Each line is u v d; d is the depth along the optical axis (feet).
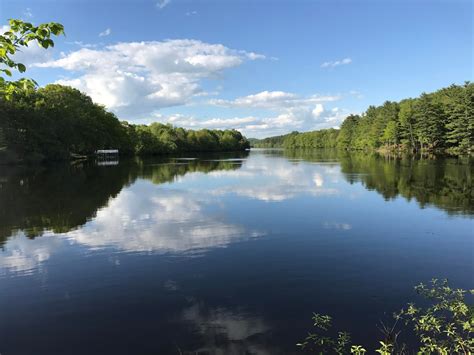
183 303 31.22
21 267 40.93
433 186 100.94
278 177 134.62
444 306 22.40
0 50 15.11
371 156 285.43
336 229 56.13
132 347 24.62
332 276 36.99
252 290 33.65
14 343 25.46
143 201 83.87
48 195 93.04
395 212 68.28
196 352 23.84
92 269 40.04
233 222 61.67
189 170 175.94
